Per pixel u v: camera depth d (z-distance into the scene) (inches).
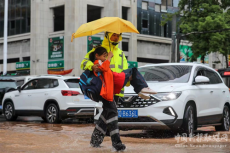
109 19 261.7
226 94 472.7
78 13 1758.1
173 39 1082.1
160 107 353.7
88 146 274.2
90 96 251.9
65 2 1781.5
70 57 1748.3
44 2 1876.2
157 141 319.0
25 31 1950.1
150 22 1956.2
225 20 1407.5
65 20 1772.9
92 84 250.5
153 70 426.6
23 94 627.8
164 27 2021.4
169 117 353.4
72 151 247.9
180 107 360.2
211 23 1373.0
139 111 355.6
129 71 263.0
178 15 1508.4
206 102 414.3
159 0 1984.5
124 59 273.9
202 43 1391.5
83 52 1755.7
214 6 1418.6
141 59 1975.9
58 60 1806.1
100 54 257.8
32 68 1866.4
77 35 270.5
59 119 576.1
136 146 278.7
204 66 452.1
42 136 349.4
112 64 264.5
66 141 309.1
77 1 1756.9
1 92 727.1
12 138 326.6
